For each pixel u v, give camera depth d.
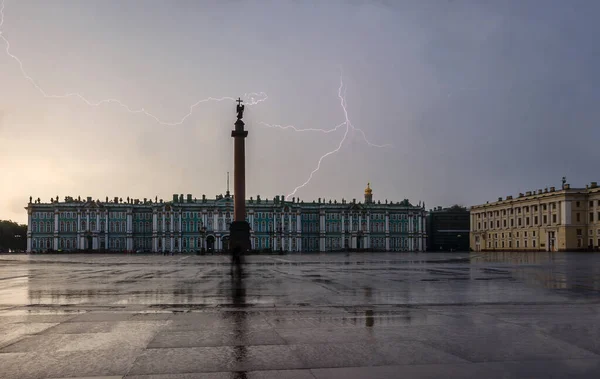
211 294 19.91
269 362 8.99
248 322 12.95
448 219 185.88
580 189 122.19
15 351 9.86
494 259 65.31
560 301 17.02
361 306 15.94
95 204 158.88
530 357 9.30
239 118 85.81
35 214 158.12
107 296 19.31
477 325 12.38
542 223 131.88
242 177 85.12
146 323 12.86
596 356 9.38
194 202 162.00
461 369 8.56
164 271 38.38
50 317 13.89
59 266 49.50
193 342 10.58
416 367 8.67
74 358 9.31
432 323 12.70
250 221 162.38
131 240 160.75
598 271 34.69
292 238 163.88
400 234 170.25
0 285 24.59
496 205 154.88
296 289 21.88
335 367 8.67
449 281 25.86
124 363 8.97
